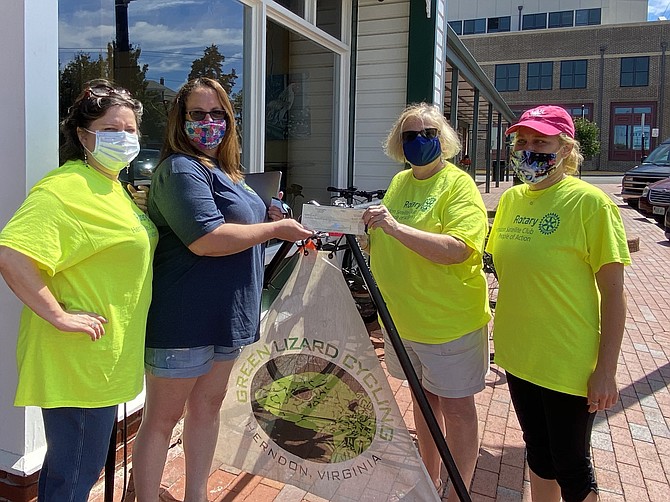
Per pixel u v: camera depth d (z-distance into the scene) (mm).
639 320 5742
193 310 1952
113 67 3158
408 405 3479
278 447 2393
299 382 2340
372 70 5867
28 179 2098
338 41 5551
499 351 2105
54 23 2152
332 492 2312
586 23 44844
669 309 6164
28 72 2064
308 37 5047
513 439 3182
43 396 1672
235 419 2443
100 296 1698
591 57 39625
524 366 2000
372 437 2258
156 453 2078
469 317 2205
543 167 1955
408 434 2219
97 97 1737
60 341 1674
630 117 39438
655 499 2666
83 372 1693
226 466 2717
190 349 1984
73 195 1645
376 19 5785
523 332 1991
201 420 2238
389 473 2236
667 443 3215
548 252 1917
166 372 1985
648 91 38781
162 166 1923
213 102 2004
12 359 2189
